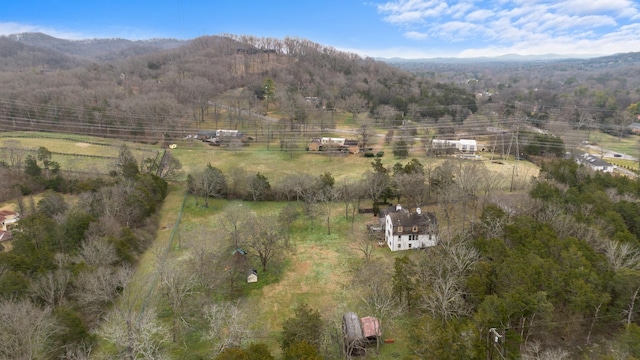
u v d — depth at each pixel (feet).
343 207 248.73
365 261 184.75
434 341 111.55
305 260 188.34
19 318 109.29
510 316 122.31
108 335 121.19
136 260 181.16
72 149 316.60
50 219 179.22
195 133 378.32
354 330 125.08
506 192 240.53
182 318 136.98
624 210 179.73
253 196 256.32
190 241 187.52
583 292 123.13
